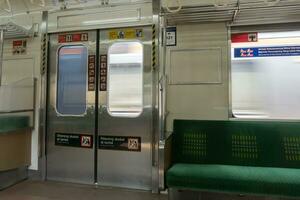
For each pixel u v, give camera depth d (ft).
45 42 12.34
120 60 11.54
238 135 9.46
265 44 10.39
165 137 8.96
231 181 7.49
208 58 10.75
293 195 7.14
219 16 9.75
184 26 10.93
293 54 10.15
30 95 12.42
